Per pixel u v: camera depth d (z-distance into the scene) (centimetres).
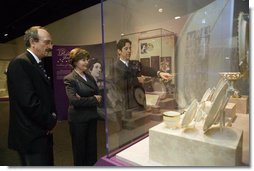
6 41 844
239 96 151
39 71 126
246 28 137
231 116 126
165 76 180
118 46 135
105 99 109
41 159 126
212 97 118
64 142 305
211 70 191
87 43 468
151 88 162
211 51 196
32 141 123
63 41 534
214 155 76
